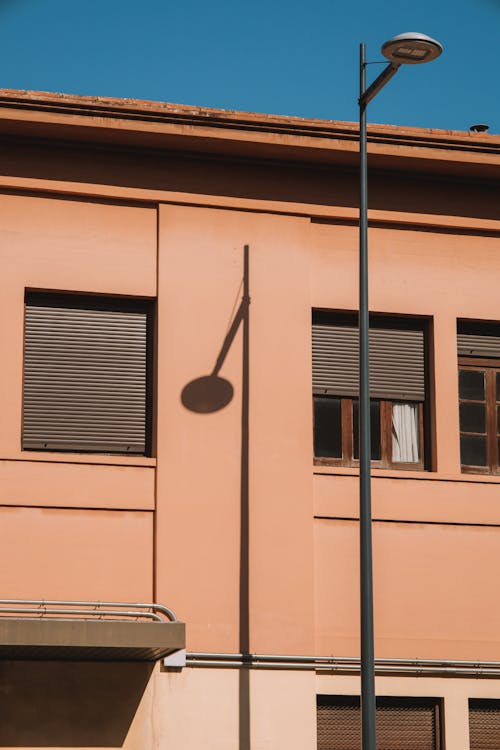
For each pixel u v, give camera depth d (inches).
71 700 597.0
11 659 594.2
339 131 669.9
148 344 659.4
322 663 637.3
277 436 656.4
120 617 617.6
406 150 681.0
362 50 588.1
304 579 643.5
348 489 662.5
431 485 673.6
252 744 617.3
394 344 697.6
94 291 649.6
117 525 628.1
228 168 676.7
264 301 671.1
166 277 658.8
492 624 665.6
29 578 611.5
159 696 609.6
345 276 687.7
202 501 639.1
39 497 619.5
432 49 547.8
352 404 685.9
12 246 642.2
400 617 655.1
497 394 709.3
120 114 641.6
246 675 624.4
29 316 645.9
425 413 695.7
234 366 658.8
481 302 706.2
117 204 661.9
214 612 628.7
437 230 708.0
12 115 629.3
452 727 647.1
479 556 673.0
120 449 644.7
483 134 690.2
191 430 645.3
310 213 684.1
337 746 637.9
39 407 637.9
